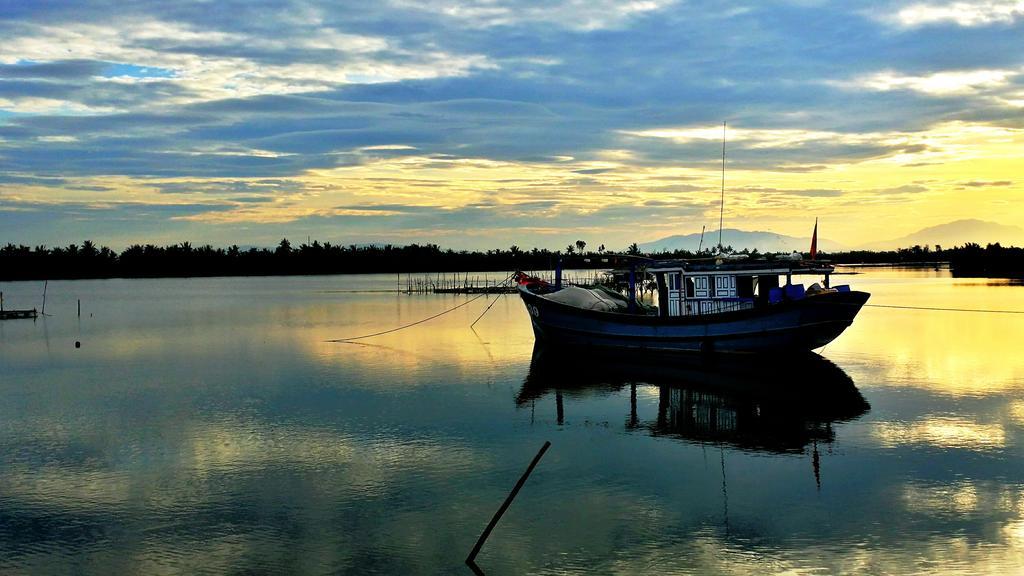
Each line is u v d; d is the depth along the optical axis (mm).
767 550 17703
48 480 22828
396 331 61156
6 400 34250
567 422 28703
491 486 21844
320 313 82688
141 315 82812
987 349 44969
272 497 21203
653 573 16750
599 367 40000
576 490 21453
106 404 33062
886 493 20828
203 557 17781
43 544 18484
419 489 21688
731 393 33250
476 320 70562
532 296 45594
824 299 36469
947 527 18703
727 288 40406
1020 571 16594
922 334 52594
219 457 24859
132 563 17547
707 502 20438
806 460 23734
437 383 36594
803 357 39812
